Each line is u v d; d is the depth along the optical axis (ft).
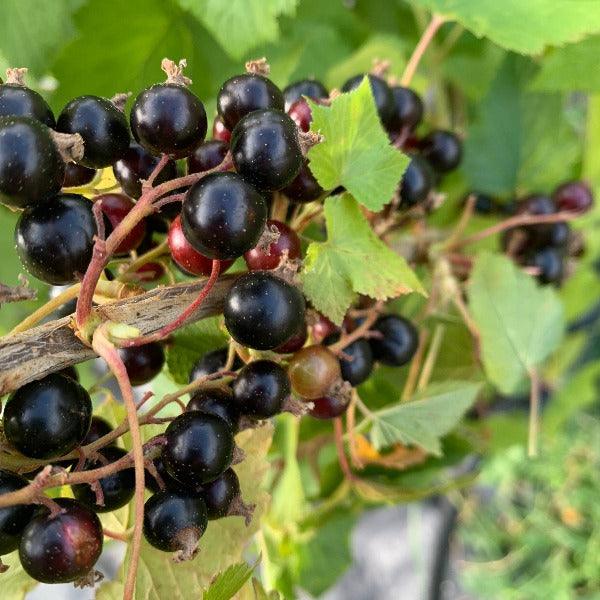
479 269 0.61
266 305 0.33
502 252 0.72
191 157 0.38
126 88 0.65
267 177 0.33
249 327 0.34
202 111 0.35
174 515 0.33
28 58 0.61
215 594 0.36
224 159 0.36
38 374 0.32
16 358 0.32
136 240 0.42
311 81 0.47
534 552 1.55
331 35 0.78
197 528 0.34
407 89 0.53
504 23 0.54
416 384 0.69
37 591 1.32
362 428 0.57
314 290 0.41
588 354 1.37
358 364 0.45
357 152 0.41
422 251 0.63
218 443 0.33
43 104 0.33
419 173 0.51
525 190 0.76
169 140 0.34
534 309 0.62
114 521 0.46
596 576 1.50
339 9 0.79
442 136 0.60
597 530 1.51
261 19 0.58
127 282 0.41
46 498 0.31
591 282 0.94
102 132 0.34
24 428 0.31
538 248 0.68
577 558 1.54
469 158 0.74
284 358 0.42
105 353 0.31
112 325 0.32
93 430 0.39
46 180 0.30
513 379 0.63
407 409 0.53
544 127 0.75
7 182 0.30
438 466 0.73
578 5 0.54
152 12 0.63
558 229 0.68
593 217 0.87
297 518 0.65
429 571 1.38
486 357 0.62
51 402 0.32
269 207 0.42
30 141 0.29
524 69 0.74
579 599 1.54
